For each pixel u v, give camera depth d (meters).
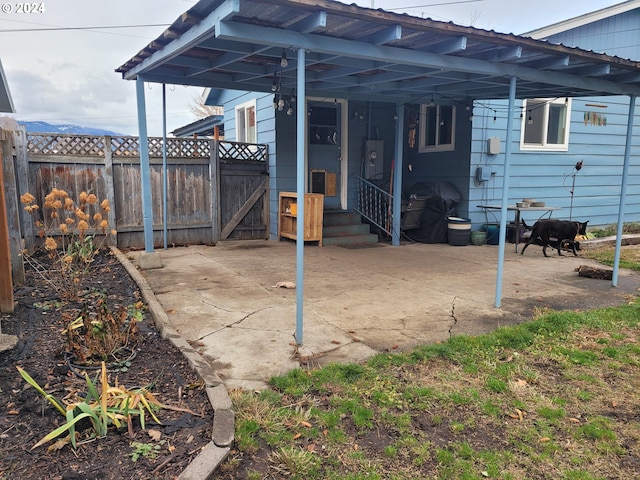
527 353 3.49
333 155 9.18
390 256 7.43
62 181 7.04
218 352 3.38
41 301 4.21
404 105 8.59
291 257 7.17
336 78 5.92
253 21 3.39
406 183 10.25
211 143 8.28
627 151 5.52
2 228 3.71
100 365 2.95
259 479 2.02
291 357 3.31
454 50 3.97
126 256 6.83
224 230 8.62
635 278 5.97
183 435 2.24
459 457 2.23
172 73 6.06
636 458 2.26
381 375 3.03
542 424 2.53
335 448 2.27
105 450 2.08
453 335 3.80
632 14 9.45
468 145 8.66
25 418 2.28
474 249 8.23
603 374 3.16
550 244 7.75
